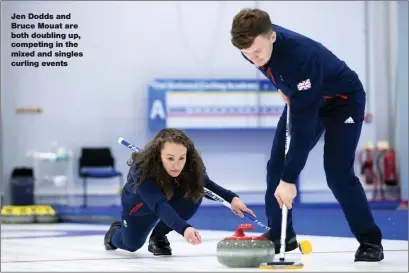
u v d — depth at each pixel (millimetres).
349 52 24891
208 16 24359
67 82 23609
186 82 23422
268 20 5082
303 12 24766
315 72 5195
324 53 5402
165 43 24172
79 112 23672
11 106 23172
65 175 23469
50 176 23344
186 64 24250
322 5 24828
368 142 24000
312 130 5246
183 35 24234
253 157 24312
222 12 24422
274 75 5324
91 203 23500
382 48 24906
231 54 24406
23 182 21484
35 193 23188
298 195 23812
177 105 23359
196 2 24297
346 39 24891
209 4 24359
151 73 24094
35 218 17203
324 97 5680
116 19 23906
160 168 5812
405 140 22438
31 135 23328
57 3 23359
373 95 24844
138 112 23984
